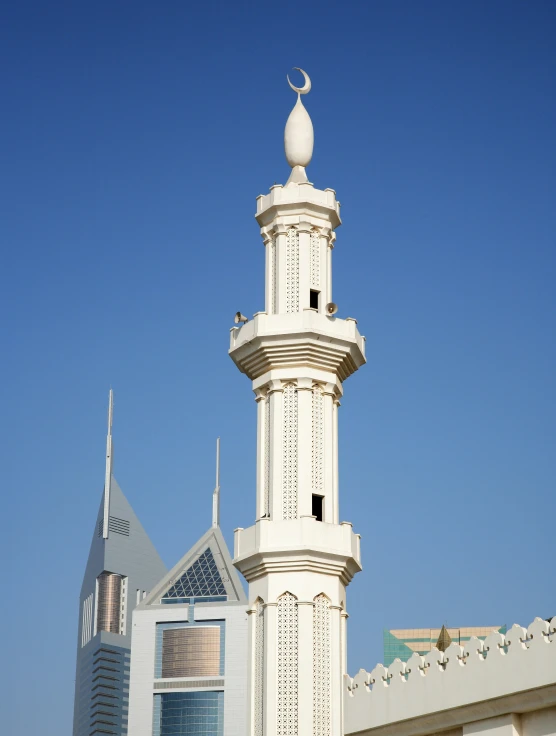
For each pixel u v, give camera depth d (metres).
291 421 63.56
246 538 62.03
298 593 59.56
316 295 66.44
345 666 60.09
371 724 56.28
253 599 61.16
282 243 67.06
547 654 48.38
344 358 64.62
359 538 62.50
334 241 68.75
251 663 60.19
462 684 51.94
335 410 64.94
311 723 57.38
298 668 58.25
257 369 65.12
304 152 69.94
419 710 53.72
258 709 59.09
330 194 68.12
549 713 48.66
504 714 49.94
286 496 62.16
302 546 59.72
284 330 63.56
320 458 63.06
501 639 50.84
